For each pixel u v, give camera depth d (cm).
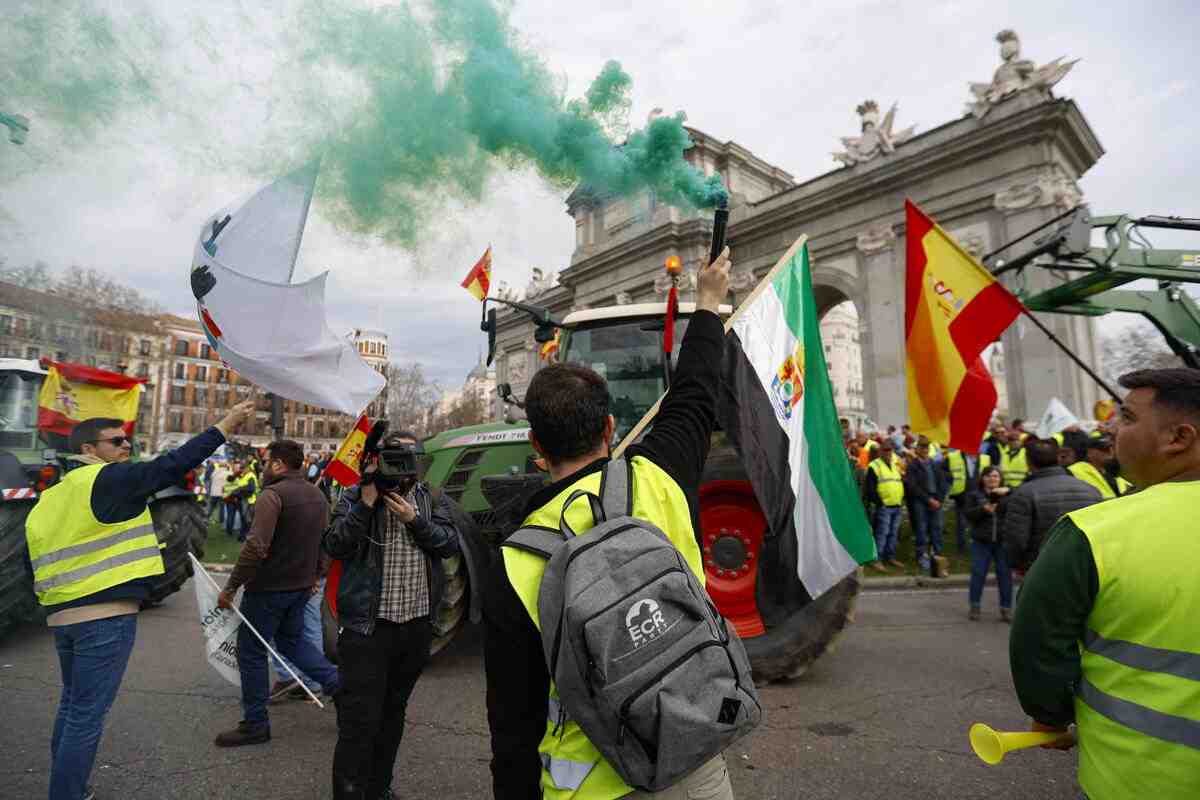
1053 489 464
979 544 641
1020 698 153
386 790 282
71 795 258
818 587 332
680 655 117
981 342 443
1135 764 130
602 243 2661
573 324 547
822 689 434
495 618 137
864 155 2175
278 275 271
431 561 290
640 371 525
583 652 116
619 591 118
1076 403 1700
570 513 134
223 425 282
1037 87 1795
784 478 315
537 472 484
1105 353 3167
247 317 269
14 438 620
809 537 334
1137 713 131
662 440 160
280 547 361
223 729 374
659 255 2450
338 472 293
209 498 1670
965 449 449
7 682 455
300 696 429
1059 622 143
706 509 462
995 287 439
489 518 489
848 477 353
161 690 440
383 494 267
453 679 456
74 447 298
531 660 135
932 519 894
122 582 271
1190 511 136
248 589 359
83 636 264
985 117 1889
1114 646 137
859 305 2172
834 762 327
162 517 620
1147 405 151
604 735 117
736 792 298
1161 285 636
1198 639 128
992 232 1891
